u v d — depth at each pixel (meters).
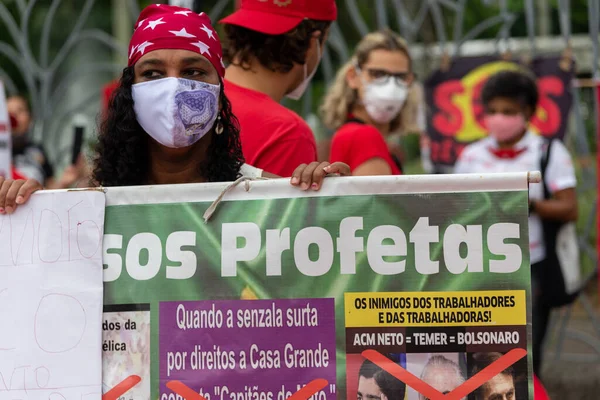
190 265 2.57
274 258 2.55
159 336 2.57
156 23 2.74
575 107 6.94
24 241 2.64
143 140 2.84
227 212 2.57
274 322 2.53
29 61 8.02
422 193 2.51
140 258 2.59
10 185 2.65
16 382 2.61
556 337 8.02
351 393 2.49
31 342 2.61
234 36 3.44
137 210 2.61
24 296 2.62
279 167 3.19
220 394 2.53
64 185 6.16
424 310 2.49
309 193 2.55
